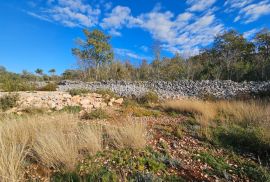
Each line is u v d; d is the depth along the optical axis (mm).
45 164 3117
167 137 4832
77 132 4262
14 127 4043
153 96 11258
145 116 7469
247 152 4105
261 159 3809
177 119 7012
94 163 3174
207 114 6980
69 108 8016
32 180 2711
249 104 7949
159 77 25734
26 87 15625
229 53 26625
